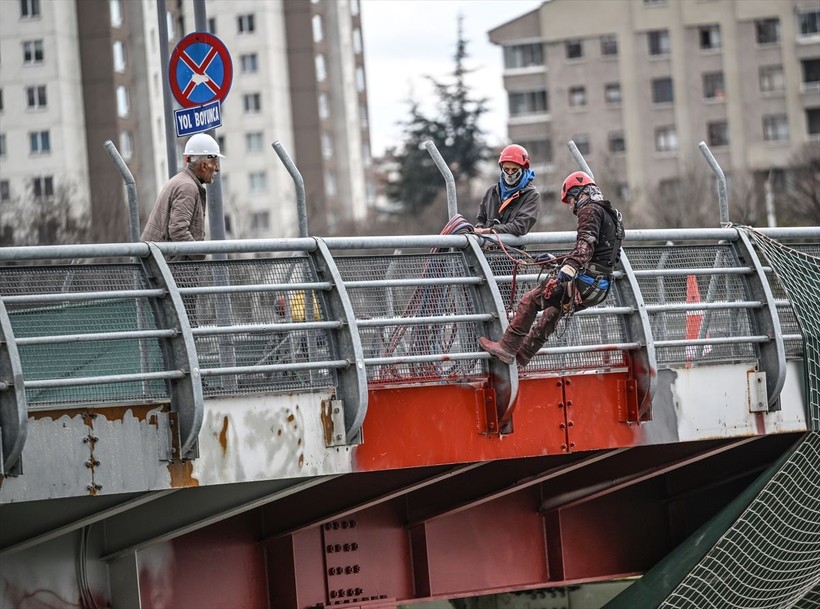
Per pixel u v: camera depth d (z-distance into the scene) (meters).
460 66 130.62
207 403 15.60
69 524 16.30
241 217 130.12
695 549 21.67
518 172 18.66
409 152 130.12
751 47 131.38
